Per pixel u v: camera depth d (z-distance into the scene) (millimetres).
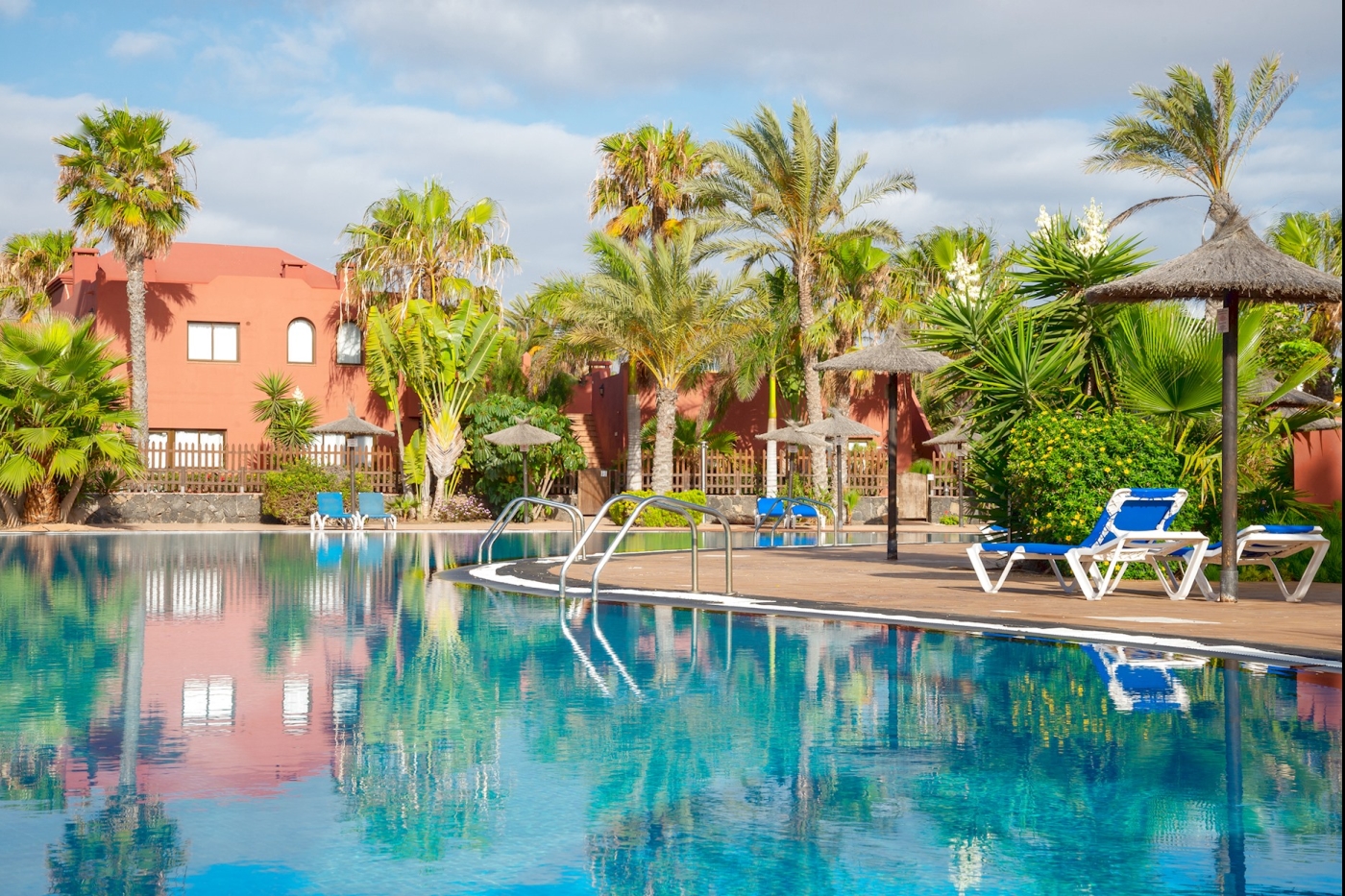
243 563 16453
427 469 32281
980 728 5438
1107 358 14555
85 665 7176
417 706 5934
